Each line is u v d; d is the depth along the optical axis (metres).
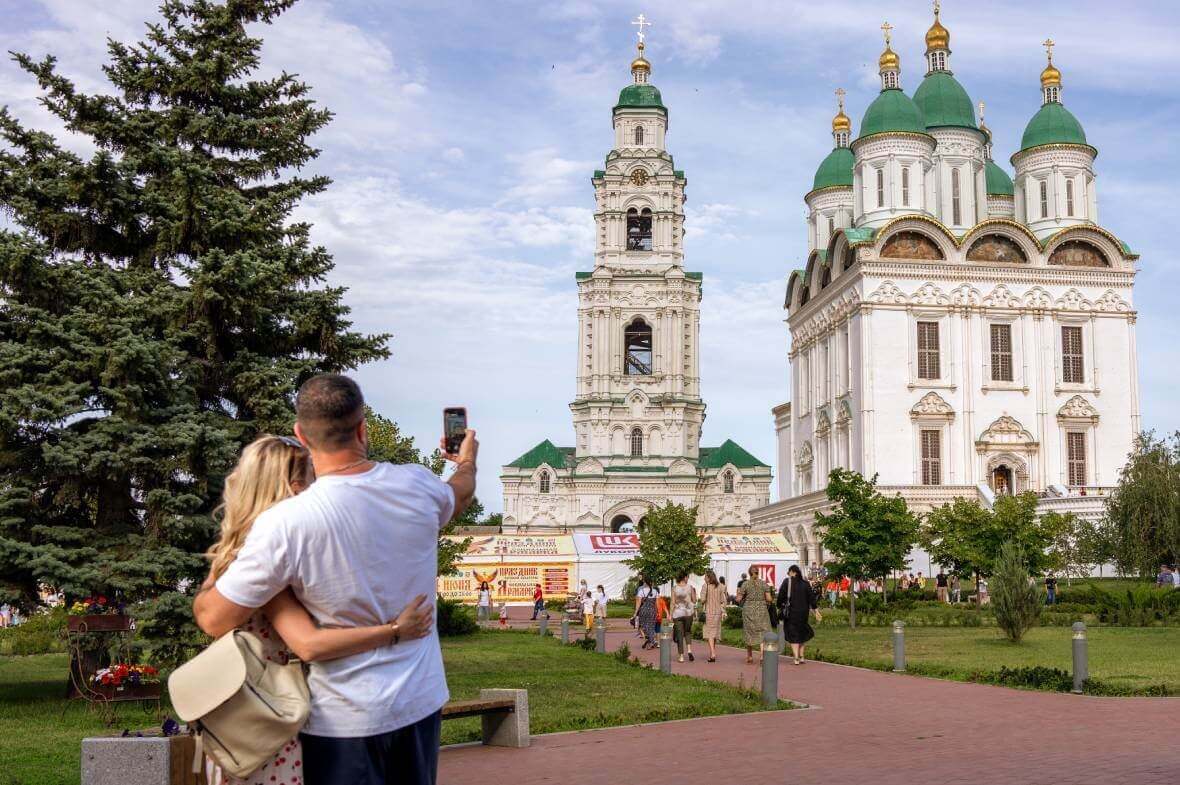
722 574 71.88
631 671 26.19
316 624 5.38
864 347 79.00
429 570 5.68
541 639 41.22
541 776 12.86
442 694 5.65
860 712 18.17
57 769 13.31
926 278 79.94
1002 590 32.91
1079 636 20.31
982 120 104.81
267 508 5.71
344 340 23.33
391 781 5.40
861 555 49.12
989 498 75.00
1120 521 56.69
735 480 115.31
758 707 18.62
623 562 72.75
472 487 6.70
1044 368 80.69
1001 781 12.09
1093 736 15.13
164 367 20.23
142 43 24.03
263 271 20.88
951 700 19.70
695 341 117.38
